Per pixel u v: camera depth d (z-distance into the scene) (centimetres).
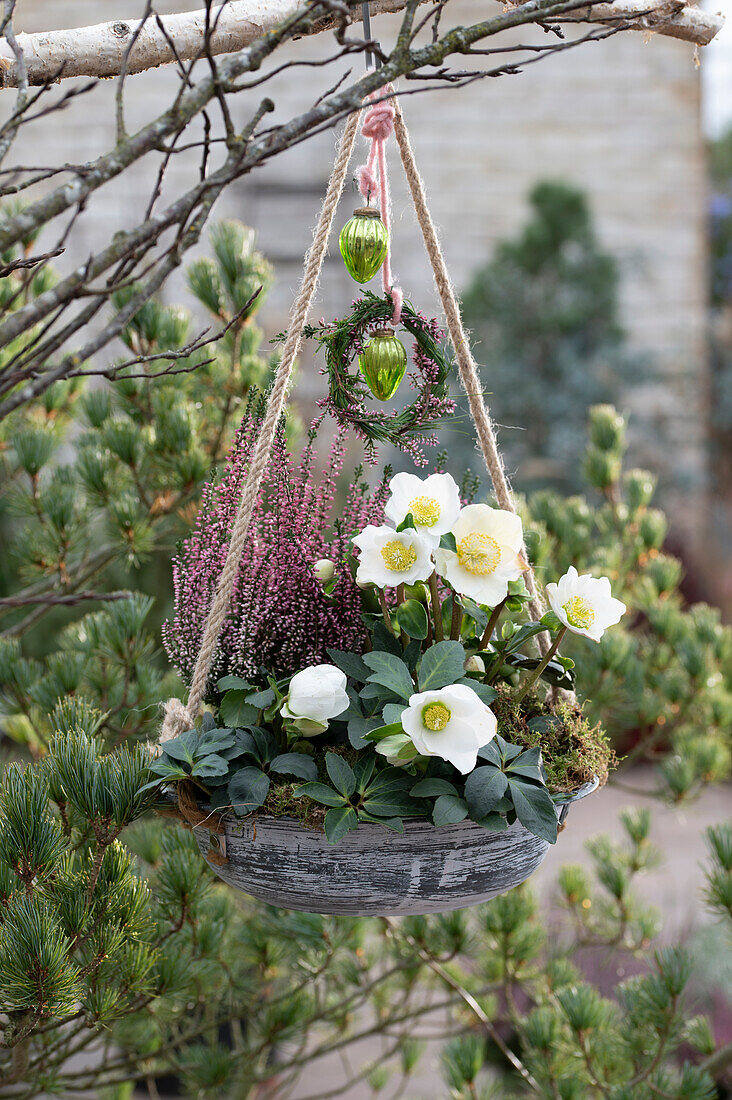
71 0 533
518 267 559
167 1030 186
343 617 112
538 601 119
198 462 178
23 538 186
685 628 217
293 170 557
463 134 584
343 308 559
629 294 596
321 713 97
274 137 76
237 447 116
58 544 180
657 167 592
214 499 118
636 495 227
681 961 155
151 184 525
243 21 116
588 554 217
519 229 588
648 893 345
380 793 95
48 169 69
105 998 112
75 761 105
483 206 588
